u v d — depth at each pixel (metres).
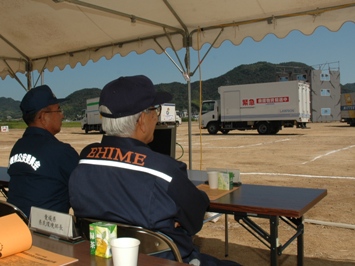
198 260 1.60
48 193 2.16
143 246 1.41
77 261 1.26
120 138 1.53
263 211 2.07
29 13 4.28
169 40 4.70
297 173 9.23
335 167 10.05
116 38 5.03
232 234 4.48
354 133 22.70
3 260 1.25
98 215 1.48
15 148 2.29
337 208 5.63
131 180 1.42
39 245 1.42
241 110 23.33
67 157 2.20
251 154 13.55
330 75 41.78
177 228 1.54
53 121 2.39
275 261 2.08
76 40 5.12
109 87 1.56
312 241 4.21
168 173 1.43
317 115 41.59
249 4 3.85
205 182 2.83
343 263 3.57
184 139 21.17
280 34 4.06
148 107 1.56
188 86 4.68
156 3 3.91
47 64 5.92
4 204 1.76
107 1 3.82
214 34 4.47
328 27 3.78
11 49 5.52
